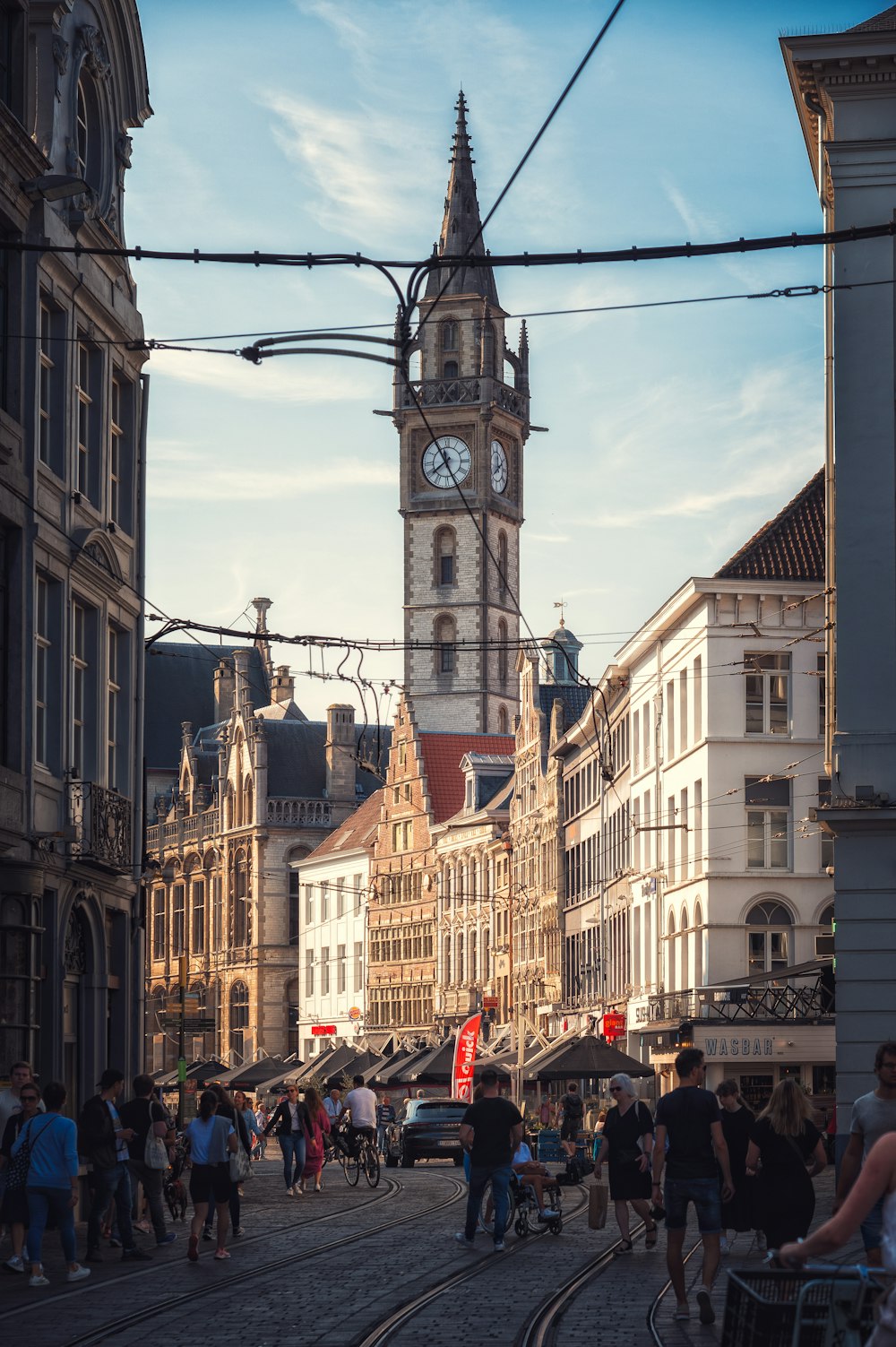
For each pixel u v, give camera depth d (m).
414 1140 59.88
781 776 69.00
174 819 161.00
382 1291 20.89
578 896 95.31
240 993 149.25
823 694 70.25
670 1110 18.62
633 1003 81.19
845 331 36.75
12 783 30.06
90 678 35.84
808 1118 18.45
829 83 36.94
